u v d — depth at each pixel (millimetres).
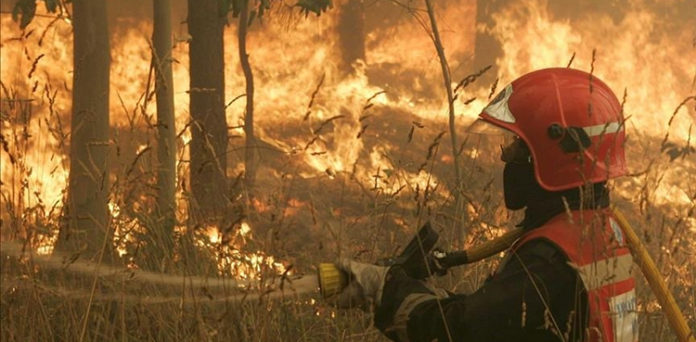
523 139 4211
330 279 4211
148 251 6246
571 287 4023
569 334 4039
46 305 6094
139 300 5598
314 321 5953
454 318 4020
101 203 6914
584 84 4289
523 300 3961
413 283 4184
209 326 5344
